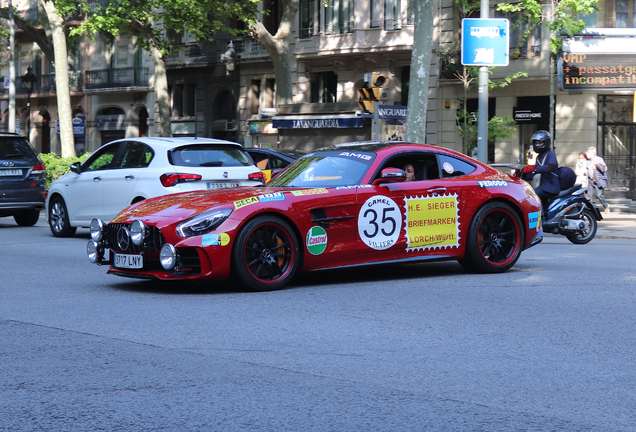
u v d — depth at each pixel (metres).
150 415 4.27
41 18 36.03
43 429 4.05
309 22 37.28
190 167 13.40
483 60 18.83
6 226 19.77
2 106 58.25
